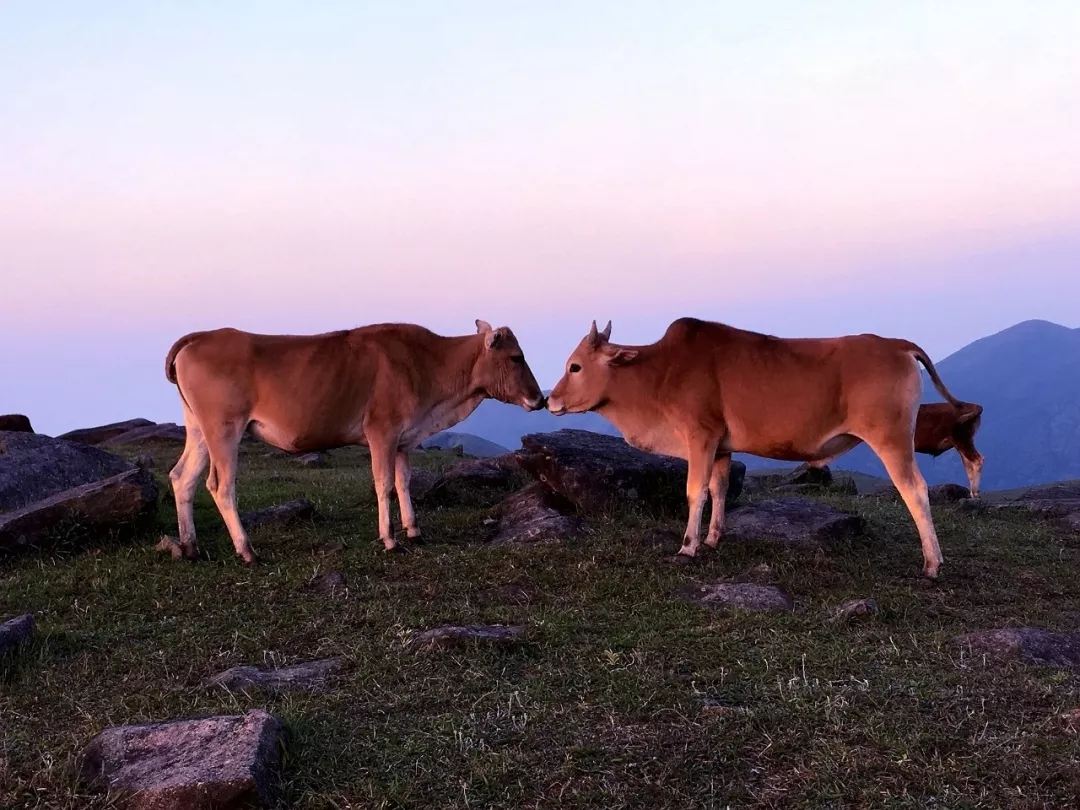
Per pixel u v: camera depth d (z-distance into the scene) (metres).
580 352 11.28
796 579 9.71
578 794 5.03
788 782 5.14
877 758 5.29
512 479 15.03
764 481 20.02
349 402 10.84
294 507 12.45
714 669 6.81
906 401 9.90
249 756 5.12
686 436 10.64
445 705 6.30
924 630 8.12
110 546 10.98
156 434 26.31
